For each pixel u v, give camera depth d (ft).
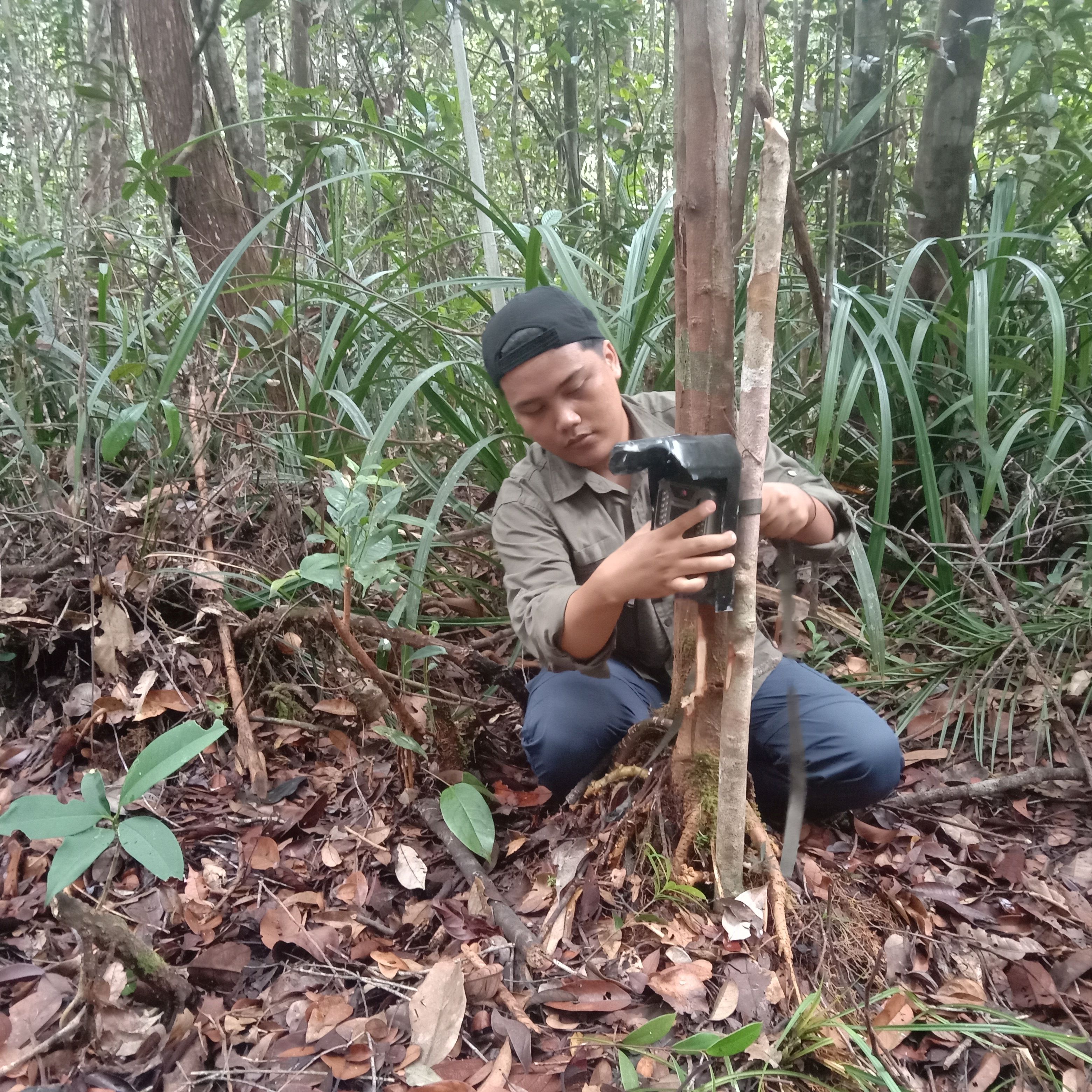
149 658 5.40
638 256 6.64
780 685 4.57
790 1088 3.06
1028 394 7.55
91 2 9.57
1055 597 6.06
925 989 3.59
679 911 3.69
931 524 6.33
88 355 6.97
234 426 6.52
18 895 4.02
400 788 4.88
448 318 7.51
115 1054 3.24
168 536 6.00
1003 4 9.58
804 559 4.19
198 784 4.83
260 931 3.84
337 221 8.27
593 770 4.72
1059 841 4.55
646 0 13.58
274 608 5.67
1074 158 8.71
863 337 6.28
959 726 5.35
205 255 8.45
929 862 4.37
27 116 8.16
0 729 5.18
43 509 6.26
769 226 2.81
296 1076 3.15
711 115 3.08
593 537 4.66
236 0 12.73
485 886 4.04
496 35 9.80
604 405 4.30
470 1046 3.26
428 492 7.10
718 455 2.92
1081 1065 3.27
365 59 9.01
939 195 8.21
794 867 3.99
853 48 7.93
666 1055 3.13
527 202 9.94
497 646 6.29
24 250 7.85
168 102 8.31
